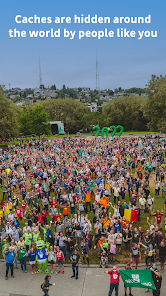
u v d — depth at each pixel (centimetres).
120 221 1359
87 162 2684
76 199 1659
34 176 2433
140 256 1136
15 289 1026
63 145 4475
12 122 5491
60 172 2380
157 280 914
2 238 1246
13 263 1110
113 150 3353
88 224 1251
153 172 2748
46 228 1257
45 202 1681
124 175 2289
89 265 1178
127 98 9169
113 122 9100
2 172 2536
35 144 5400
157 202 1867
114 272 924
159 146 3625
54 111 9094
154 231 1168
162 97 4481
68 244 1163
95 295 973
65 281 1071
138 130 8812
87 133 8794
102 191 1820
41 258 1096
